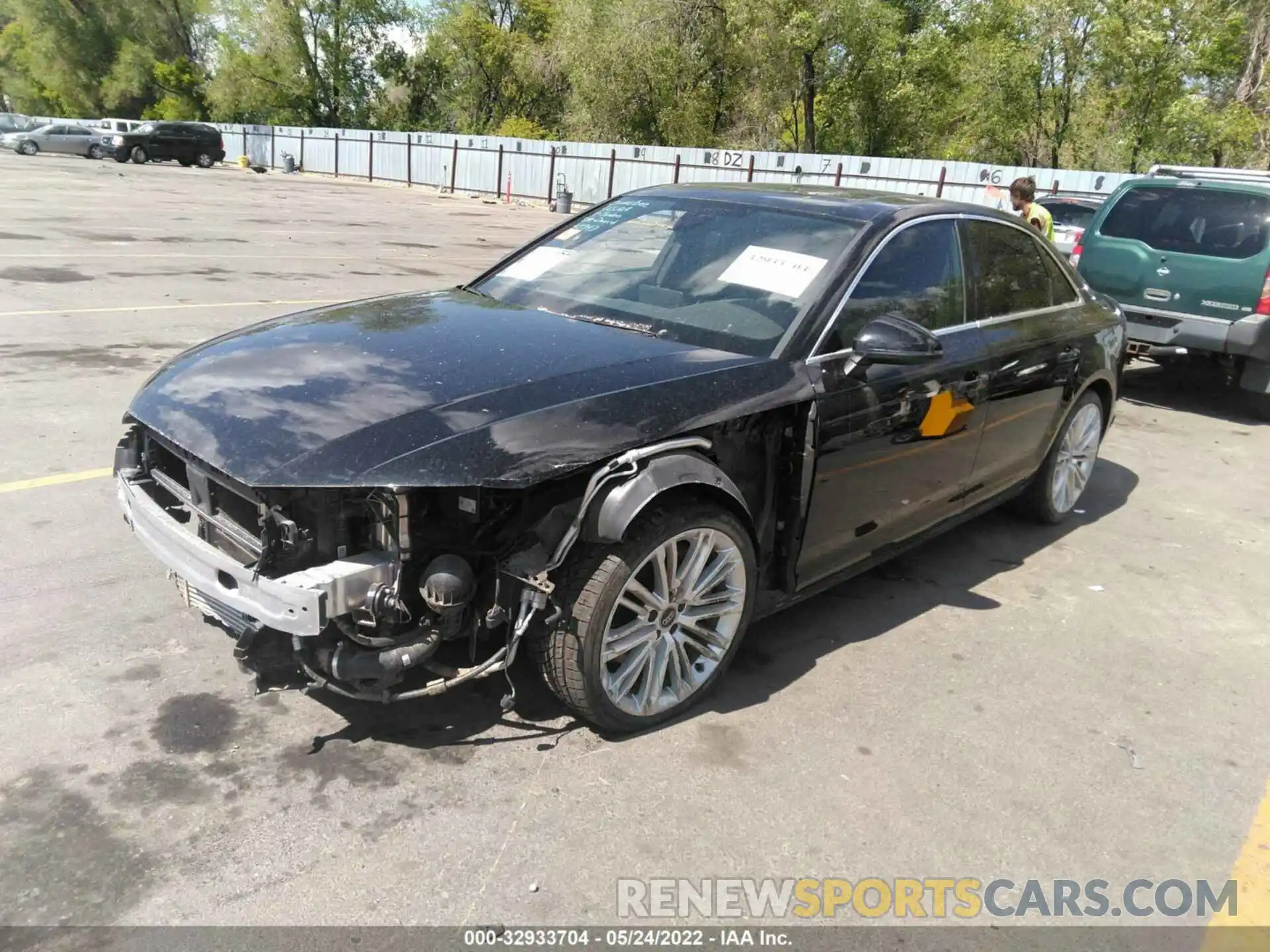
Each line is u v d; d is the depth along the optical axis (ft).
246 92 175.63
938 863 8.63
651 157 99.04
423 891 7.79
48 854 7.86
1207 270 25.88
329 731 9.76
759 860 8.46
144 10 192.54
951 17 108.68
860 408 11.42
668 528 9.52
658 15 114.93
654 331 11.64
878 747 10.28
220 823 8.36
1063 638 13.26
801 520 11.04
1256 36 91.09
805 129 111.96
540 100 166.71
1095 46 89.20
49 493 15.10
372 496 8.50
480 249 55.57
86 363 23.00
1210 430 25.96
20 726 9.43
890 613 13.65
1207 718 11.48
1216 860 8.98
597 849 8.41
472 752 9.58
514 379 9.71
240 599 8.60
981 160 102.83
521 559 8.96
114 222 52.54
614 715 9.75
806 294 11.57
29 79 221.25
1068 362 15.71
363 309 12.58
